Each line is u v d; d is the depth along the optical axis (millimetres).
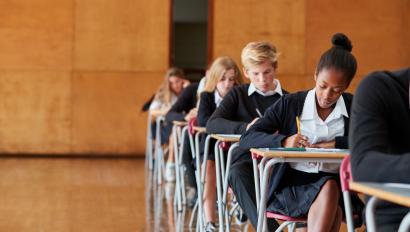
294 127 3656
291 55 12586
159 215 6531
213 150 5422
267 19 12586
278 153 3191
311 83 12586
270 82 4688
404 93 2561
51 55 12430
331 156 3158
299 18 12578
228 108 4879
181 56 14625
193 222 6168
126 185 8633
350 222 2684
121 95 12508
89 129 12484
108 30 12492
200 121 5570
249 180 3859
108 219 6281
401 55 12625
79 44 12461
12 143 12391
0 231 5668
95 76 12492
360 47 12625
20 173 9719
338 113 3629
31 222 6090
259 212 3377
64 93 12461
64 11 12430
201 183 5297
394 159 2229
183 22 14383
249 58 4660
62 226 5914
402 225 1888
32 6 12383
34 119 12422
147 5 12547
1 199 7391
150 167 10172
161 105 9562
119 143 12508
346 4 12570
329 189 3316
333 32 12586
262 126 3664
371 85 2549
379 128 2449
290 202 3455
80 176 9477
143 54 12547
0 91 12367
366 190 2020
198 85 7402
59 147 12461
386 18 12609
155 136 9938
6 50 12359
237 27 12586
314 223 3295
